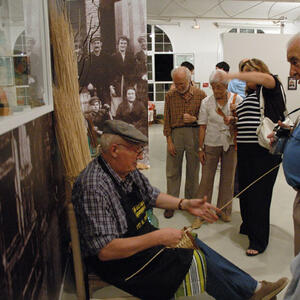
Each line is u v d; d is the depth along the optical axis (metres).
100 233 1.40
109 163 1.51
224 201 3.26
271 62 6.96
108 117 5.00
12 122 0.99
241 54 6.80
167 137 3.48
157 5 8.66
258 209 2.60
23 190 1.18
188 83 3.25
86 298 1.83
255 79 2.24
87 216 1.41
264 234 2.67
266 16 9.87
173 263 1.61
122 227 1.50
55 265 1.87
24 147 1.22
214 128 3.10
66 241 2.44
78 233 1.66
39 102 1.63
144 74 4.96
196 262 1.63
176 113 3.38
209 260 1.66
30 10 1.52
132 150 1.47
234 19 10.18
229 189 3.23
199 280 1.62
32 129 1.38
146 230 1.66
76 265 1.70
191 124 3.39
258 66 2.38
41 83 1.73
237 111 2.60
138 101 5.03
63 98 2.09
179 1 8.28
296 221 1.69
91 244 1.41
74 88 2.19
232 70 6.82
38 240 1.41
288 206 3.71
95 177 1.45
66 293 2.15
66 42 2.16
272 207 3.68
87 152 2.22
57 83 2.17
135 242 1.40
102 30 4.76
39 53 1.71
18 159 1.13
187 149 3.44
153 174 5.17
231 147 3.09
